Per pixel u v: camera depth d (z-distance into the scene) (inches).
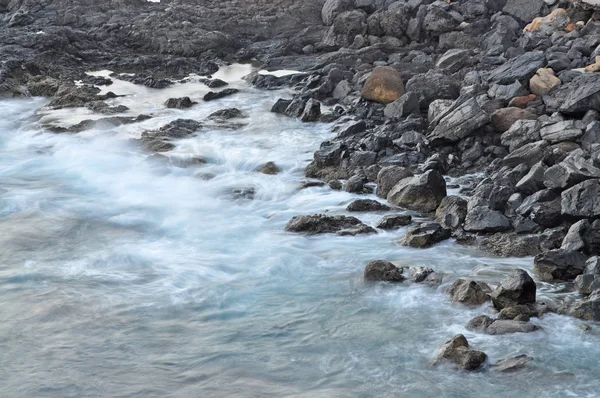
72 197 577.9
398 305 408.2
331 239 495.8
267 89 848.3
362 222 519.8
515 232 489.7
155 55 967.6
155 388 338.3
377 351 364.8
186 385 340.8
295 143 677.3
